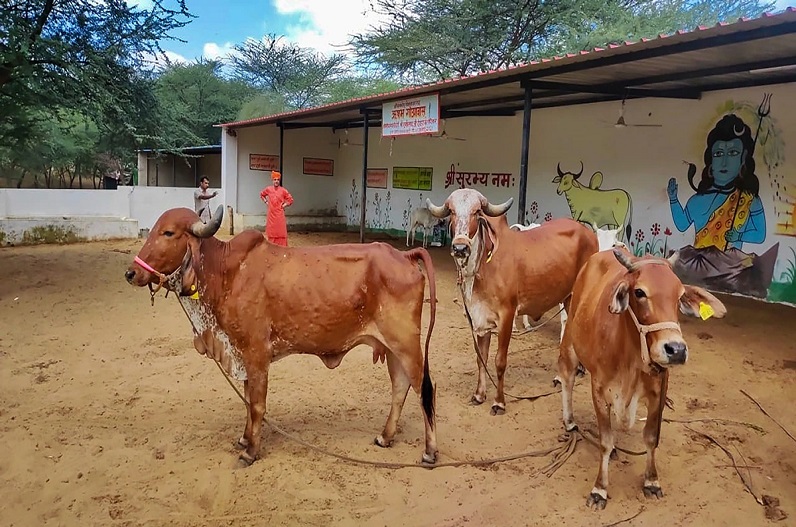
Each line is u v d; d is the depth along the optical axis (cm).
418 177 1853
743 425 537
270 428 528
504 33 2125
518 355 743
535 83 952
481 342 583
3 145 1485
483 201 534
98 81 1188
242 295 446
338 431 525
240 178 2070
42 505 408
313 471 453
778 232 977
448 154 1723
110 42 1233
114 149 1627
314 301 450
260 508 406
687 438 512
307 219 2184
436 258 1511
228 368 464
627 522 395
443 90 1101
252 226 2056
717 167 1058
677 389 627
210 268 446
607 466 412
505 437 518
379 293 459
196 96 3234
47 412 554
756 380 648
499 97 1246
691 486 438
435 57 2205
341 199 2241
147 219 1817
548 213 1406
